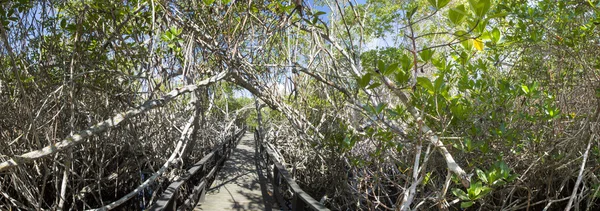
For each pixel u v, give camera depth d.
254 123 21.61
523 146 4.30
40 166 5.66
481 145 3.59
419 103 3.16
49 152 2.78
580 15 4.46
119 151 7.11
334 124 6.16
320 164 7.62
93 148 6.28
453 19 1.85
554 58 4.66
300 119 6.10
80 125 5.87
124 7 4.46
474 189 2.41
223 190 8.60
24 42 4.47
